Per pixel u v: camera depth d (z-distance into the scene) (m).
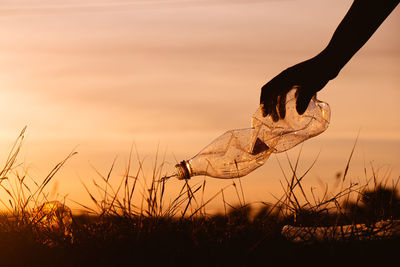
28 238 3.12
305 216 3.26
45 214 3.29
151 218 3.16
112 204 3.31
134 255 2.92
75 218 3.48
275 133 3.51
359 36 2.86
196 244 3.01
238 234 3.15
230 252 2.95
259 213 3.42
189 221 3.26
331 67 2.90
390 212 3.28
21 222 3.27
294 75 2.94
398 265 2.85
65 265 2.90
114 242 3.01
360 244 3.00
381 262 2.88
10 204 3.45
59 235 3.17
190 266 2.89
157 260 2.92
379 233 3.07
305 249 3.00
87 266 2.91
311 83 2.94
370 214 3.33
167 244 3.01
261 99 3.00
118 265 2.90
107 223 3.26
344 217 3.24
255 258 2.94
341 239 3.02
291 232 3.11
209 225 3.32
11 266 2.92
